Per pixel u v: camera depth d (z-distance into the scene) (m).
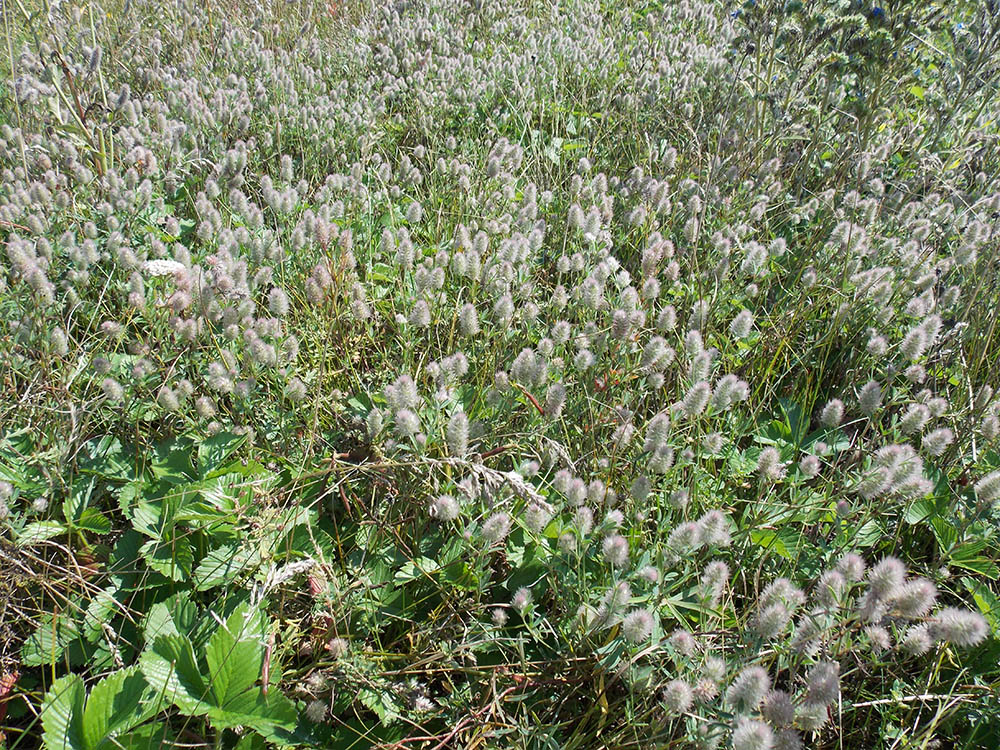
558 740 2.18
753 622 1.92
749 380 3.40
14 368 2.91
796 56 5.08
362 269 3.96
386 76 6.33
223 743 2.04
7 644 2.26
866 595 1.81
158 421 2.98
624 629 1.90
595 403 2.89
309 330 3.36
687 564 2.20
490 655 2.33
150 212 4.30
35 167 4.68
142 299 3.01
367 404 3.06
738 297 3.53
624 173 5.26
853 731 2.15
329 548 2.53
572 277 3.93
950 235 3.89
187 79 6.31
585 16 8.21
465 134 5.63
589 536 2.34
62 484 2.56
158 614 2.23
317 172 5.09
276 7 8.39
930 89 5.11
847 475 2.71
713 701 1.91
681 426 2.81
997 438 2.80
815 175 4.98
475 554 2.37
